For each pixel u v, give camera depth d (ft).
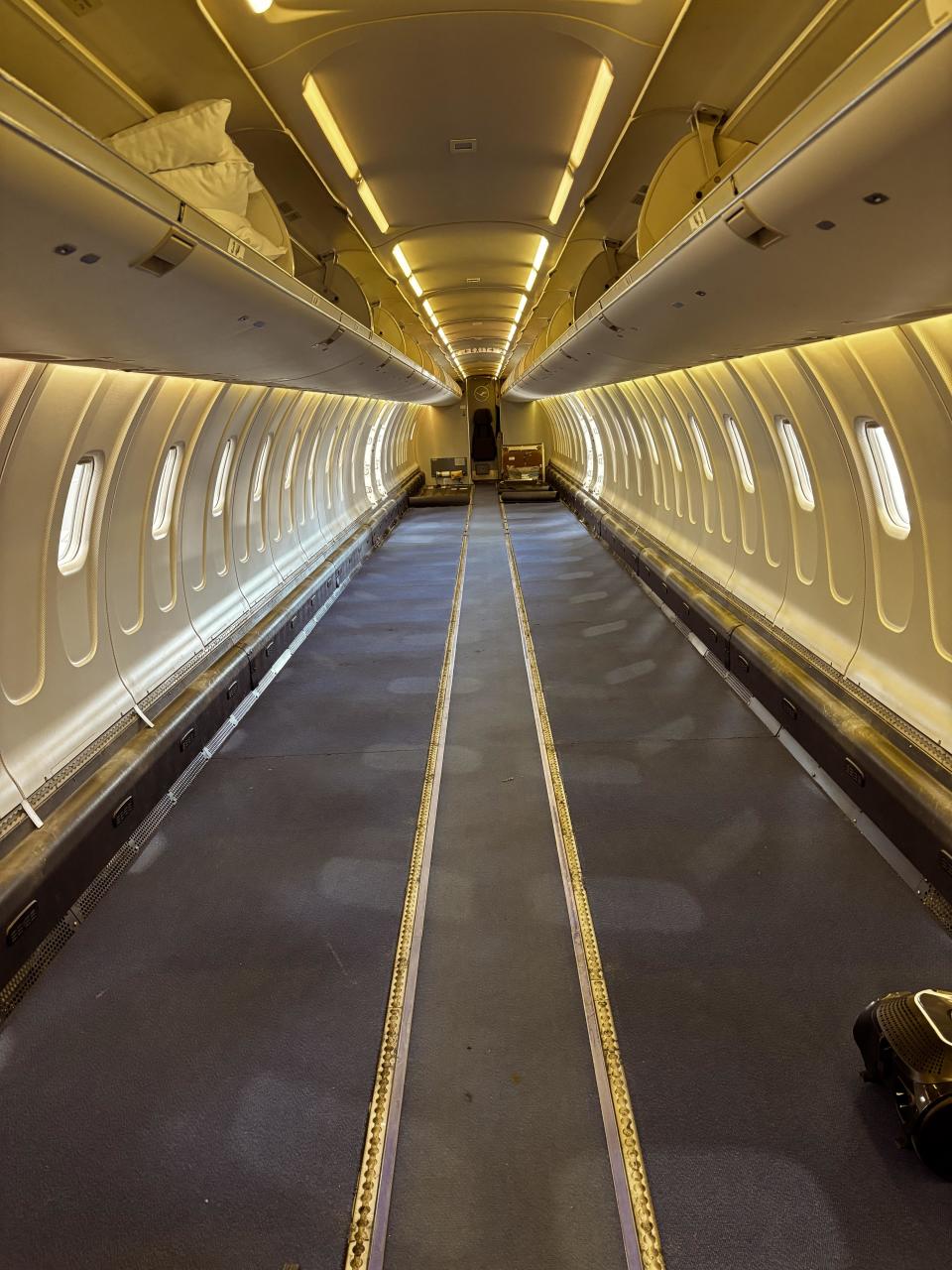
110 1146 10.62
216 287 13.25
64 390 14.39
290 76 15.37
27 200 8.08
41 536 15.56
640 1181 9.78
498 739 23.52
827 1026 12.17
